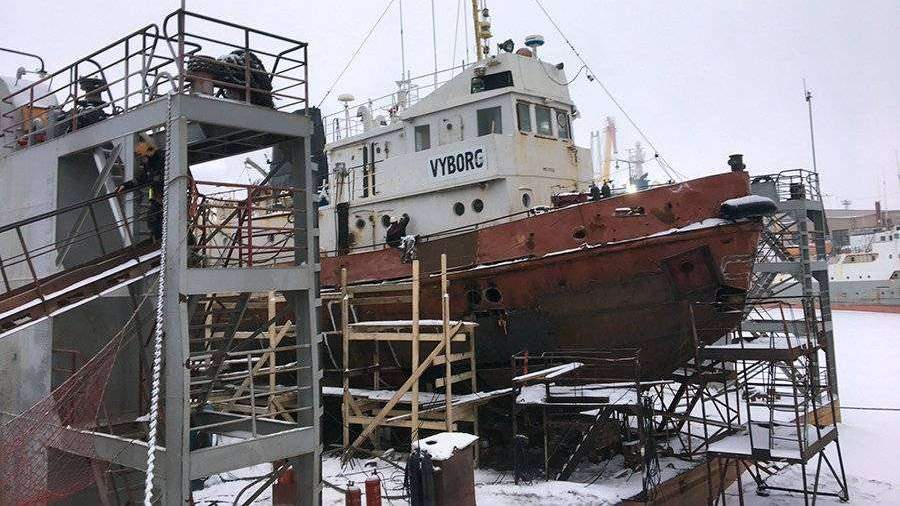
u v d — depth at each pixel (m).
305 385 8.31
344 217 16.52
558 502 10.04
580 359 11.87
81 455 8.25
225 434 9.16
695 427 15.56
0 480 8.77
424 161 15.05
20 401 9.51
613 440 12.31
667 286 11.74
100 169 9.17
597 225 12.12
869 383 25.20
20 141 11.23
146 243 8.19
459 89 15.41
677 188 11.75
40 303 7.09
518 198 14.06
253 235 8.62
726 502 13.16
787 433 11.98
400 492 10.86
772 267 18.03
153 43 8.19
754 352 10.95
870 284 51.25
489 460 12.98
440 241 13.66
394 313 14.08
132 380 9.70
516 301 12.81
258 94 8.73
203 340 8.08
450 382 11.77
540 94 15.03
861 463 15.45
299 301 8.46
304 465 8.22
